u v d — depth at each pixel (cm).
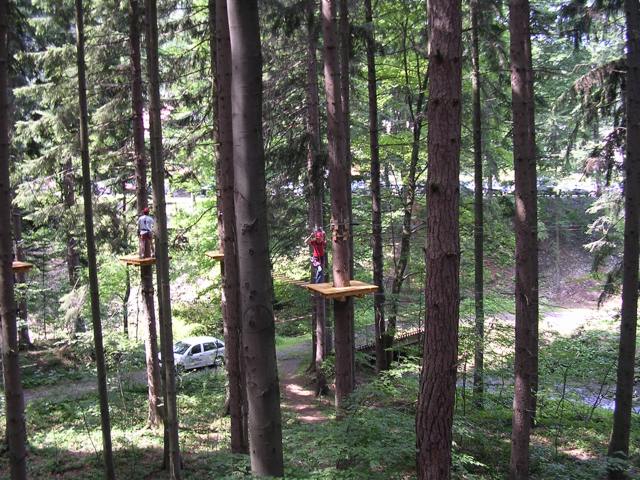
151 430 1321
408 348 1377
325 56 899
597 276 1545
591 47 2588
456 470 853
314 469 660
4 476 1038
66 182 1728
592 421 1302
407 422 755
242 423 1022
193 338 2091
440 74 515
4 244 606
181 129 1557
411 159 1780
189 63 1348
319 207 1570
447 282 530
